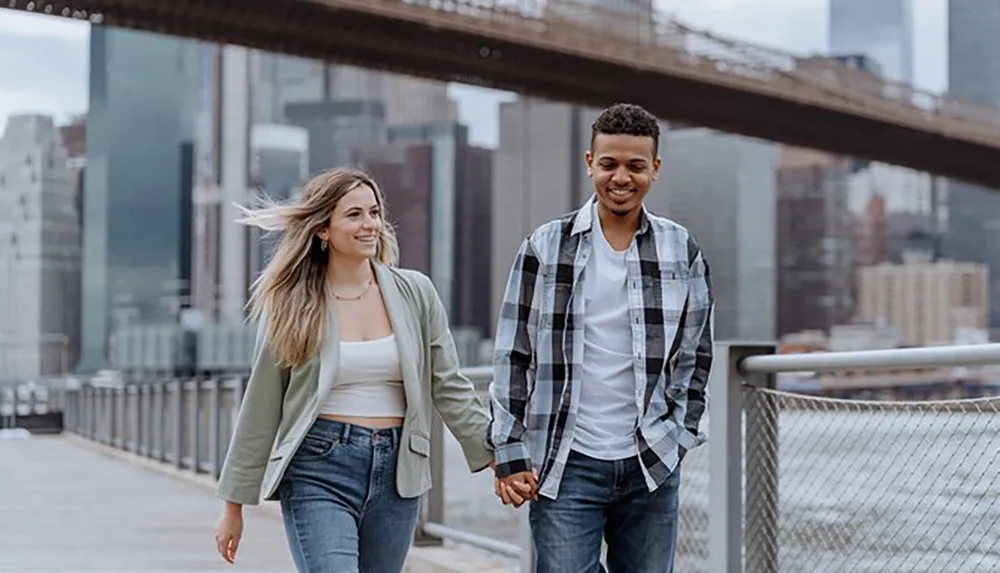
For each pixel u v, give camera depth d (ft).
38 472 48.03
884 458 11.73
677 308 10.62
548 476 10.57
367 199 11.26
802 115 147.43
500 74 130.11
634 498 10.70
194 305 383.04
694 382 10.73
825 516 12.51
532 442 10.66
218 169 402.52
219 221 390.63
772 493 13.24
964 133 159.22
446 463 22.47
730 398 13.69
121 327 332.19
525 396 10.73
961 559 10.82
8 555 23.94
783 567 13.07
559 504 10.59
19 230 388.98
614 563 11.08
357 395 11.13
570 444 10.56
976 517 10.69
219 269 386.11
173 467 46.19
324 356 11.03
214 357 212.23
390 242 11.64
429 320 11.57
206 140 406.00
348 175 11.34
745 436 13.66
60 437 91.30
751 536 13.57
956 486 10.91
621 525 10.90
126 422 59.47
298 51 119.85
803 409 12.84
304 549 10.94
